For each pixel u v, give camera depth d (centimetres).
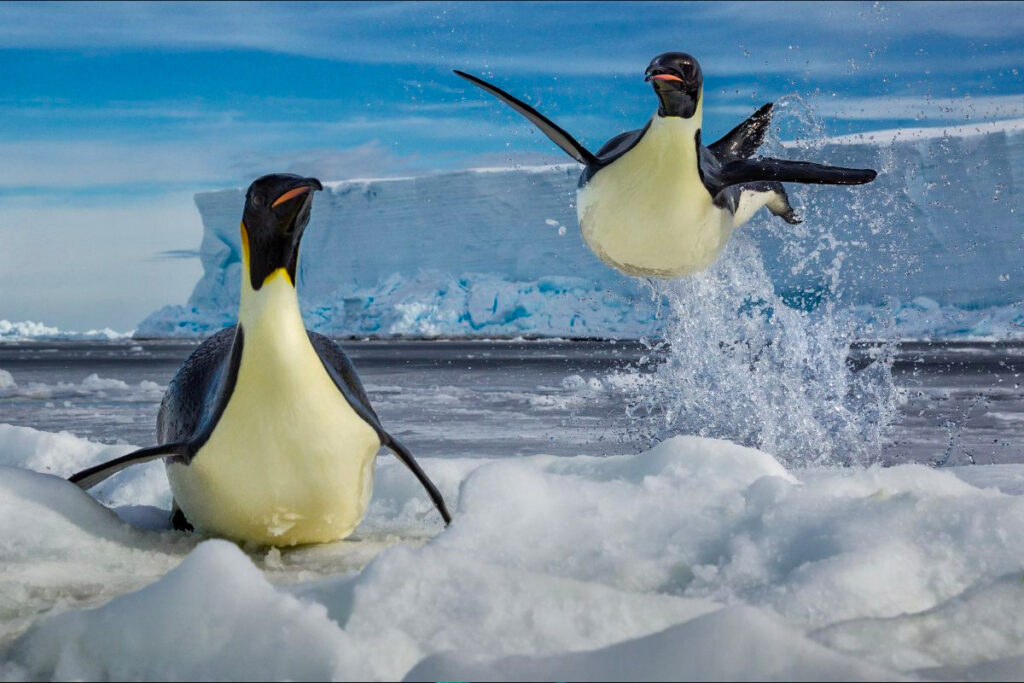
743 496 546
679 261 828
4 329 15925
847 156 7731
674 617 395
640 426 1662
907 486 560
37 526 596
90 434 1546
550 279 10388
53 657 387
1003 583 439
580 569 473
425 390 2792
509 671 332
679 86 764
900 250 7625
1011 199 7775
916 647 390
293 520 596
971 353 6100
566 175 10131
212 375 636
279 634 363
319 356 587
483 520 514
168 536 636
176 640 374
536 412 1994
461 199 10650
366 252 11500
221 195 11800
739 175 816
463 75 850
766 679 321
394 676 349
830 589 431
